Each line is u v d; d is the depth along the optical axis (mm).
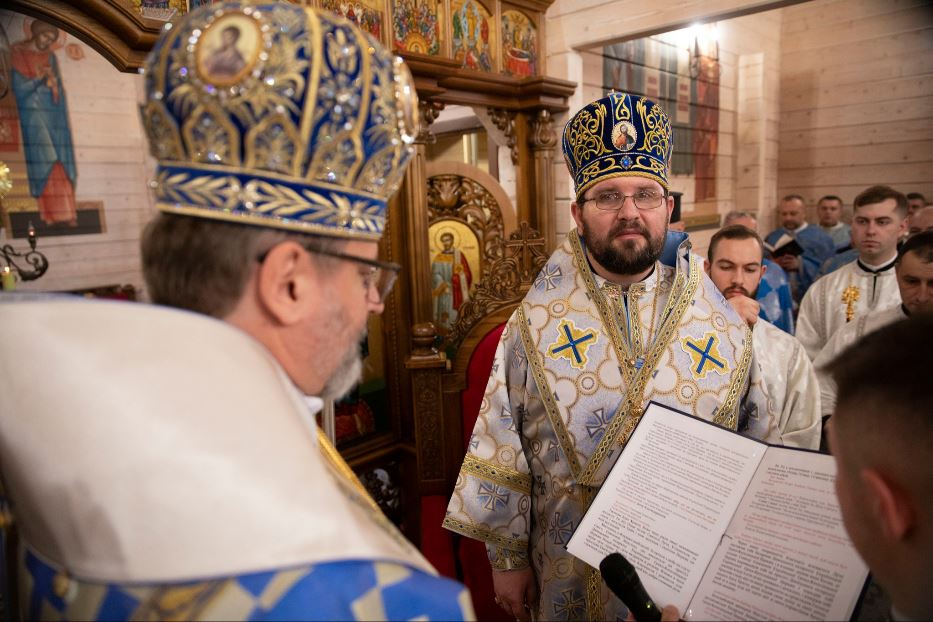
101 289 2652
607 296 1340
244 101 495
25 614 509
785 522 748
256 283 534
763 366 1731
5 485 529
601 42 3008
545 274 1450
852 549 682
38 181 2428
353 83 542
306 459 468
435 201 2705
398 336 2545
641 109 1249
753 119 5848
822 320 2984
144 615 419
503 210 2818
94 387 446
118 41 1791
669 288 1337
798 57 5977
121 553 418
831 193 5965
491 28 2896
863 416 494
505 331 1471
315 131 521
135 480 422
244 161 517
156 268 548
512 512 1385
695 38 4969
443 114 3953
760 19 5793
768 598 707
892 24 5445
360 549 449
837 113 5828
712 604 738
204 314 542
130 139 2684
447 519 1390
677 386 1243
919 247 1611
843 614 653
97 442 431
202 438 434
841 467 525
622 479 914
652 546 824
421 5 2572
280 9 527
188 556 413
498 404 1427
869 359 500
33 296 580
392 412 2596
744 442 855
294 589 420
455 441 2092
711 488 835
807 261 4496
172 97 515
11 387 471
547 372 1330
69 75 2455
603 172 1261
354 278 599
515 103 2984
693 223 5348
